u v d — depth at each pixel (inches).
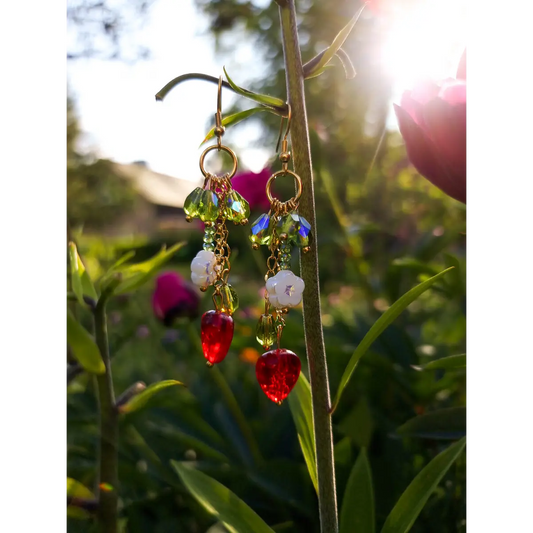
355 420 9.8
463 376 10.5
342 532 6.1
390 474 9.3
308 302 5.3
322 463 5.4
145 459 11.1
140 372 16.2
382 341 11.2
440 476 5.6
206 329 5.5
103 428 6.6
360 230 14.2
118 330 17.4
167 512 10.0
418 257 12.9
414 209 19.6
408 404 10.8
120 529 8.8
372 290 14.4
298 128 5.3
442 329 15.3
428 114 6.3
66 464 10.1
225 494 6.0
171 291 13.1
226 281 5.7
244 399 13.8
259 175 13.2
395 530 5.6
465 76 6.7
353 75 6.1
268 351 5.5
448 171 6.4
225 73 5.3
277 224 5.1
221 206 5.5
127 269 7.1
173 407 12.2
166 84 5.4
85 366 6.1
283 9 5.3
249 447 11.4
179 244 7.2
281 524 8.5
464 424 7.2
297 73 5.3
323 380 5.4
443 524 8.3
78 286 6.8
